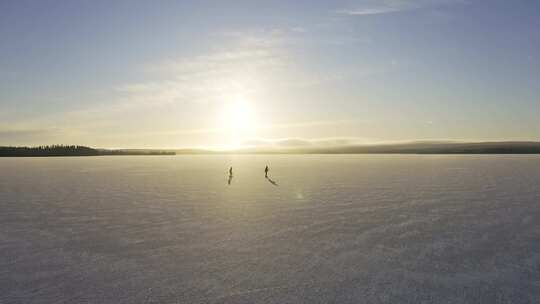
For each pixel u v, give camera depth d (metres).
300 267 11.35
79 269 11.24
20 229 16.16
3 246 13.63
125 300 9.15
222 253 12.72
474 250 12.87
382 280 10.31
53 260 12.06
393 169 56.72
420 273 10.80
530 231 15.31
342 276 10.63
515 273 10.74
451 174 44.50
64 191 29.81
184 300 9.14
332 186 32.03
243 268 11.30
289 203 22.73
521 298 9.14
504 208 20.33
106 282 10.26
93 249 13.20
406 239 14.26
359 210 20.09
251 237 14.73
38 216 19.02
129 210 20.66
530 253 12.48
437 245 13.48
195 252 12.84
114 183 36.69
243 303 8.98
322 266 11.42
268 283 10.17
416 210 19.95
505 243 13.66
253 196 26.06
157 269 11.24
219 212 19.95
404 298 9.18
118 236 14.90
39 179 41.88
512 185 31.53
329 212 19.64
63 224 17.12
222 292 9.61
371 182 35.16
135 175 48.28
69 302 9.06
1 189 31.59
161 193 28.19
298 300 9.13
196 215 19.16
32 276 10.72
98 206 22.06
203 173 52.56
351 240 14.20
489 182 34.25
